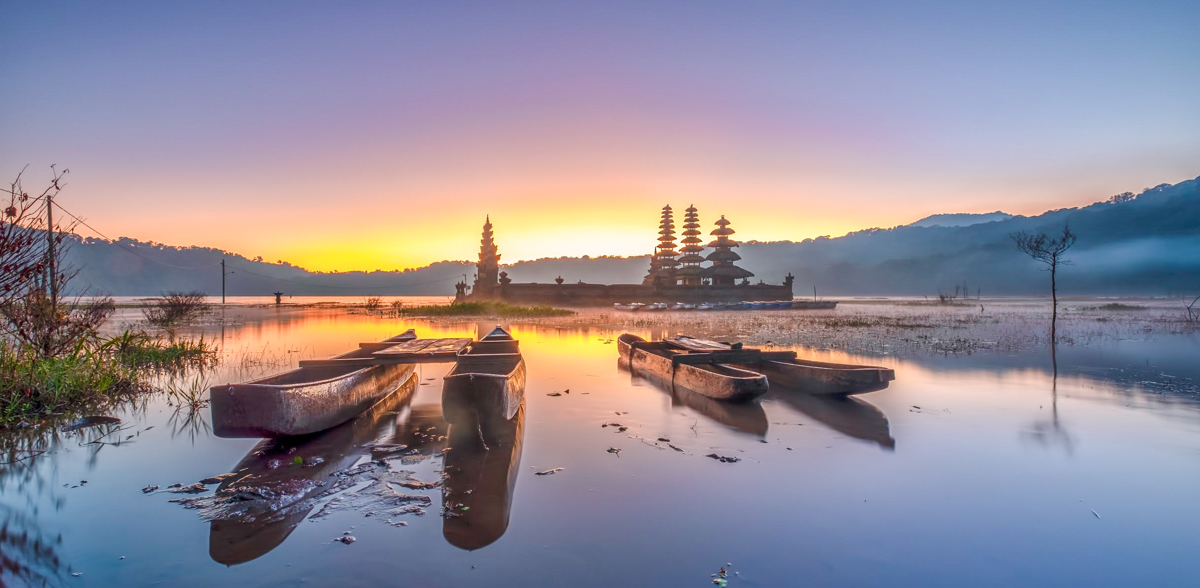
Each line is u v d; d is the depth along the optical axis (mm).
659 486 4918
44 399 7473
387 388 8656
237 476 5168
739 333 20344
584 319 31016
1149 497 4684
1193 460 5555
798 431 6652
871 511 4414
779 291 55750
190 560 3672
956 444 6102
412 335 12742
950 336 18422
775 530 4098
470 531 4055
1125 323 24969
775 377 9586
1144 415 7324
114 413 7566
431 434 6594
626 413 7629
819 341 16781
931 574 3527
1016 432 6559
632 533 4039
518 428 6789
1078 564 3652
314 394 6203
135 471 5309
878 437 6383
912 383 9633
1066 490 4824
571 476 5156
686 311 41531
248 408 5570
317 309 43625
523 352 15094
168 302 26969
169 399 8461
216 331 22000
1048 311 39969
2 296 7977
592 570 3545
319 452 5859
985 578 3486
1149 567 3619
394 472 5254
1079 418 7172
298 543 3883
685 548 3828
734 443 6172
